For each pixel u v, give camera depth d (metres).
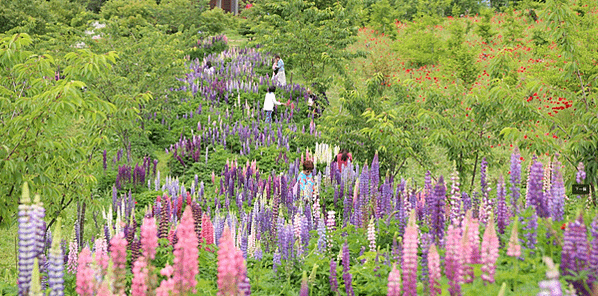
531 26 34.69
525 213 5.96
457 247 5.11
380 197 9.44
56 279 5.16
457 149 11.12
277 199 11.05
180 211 12.18
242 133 19.59
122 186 15.76
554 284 3.77
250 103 24.16
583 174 7.84
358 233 9.04
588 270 4.86
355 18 25.88
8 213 8.92
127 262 7.64
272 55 31.38
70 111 8.53
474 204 7.75
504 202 6.59
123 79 16.53
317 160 16.94
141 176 16.06
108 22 20.00
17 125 8.34
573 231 5.11
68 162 10.54
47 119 8.52
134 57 18.84
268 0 34.47
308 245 8.56
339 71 22.84
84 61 9.50
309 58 25.02
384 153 13.28
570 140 9.17
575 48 10.05
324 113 20.36
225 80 26.41
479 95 10.86
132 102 12.70
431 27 38.41
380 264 6.87
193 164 17.59
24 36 9.38
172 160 17.84
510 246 4.89
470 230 5.26
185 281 4.78
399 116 12.82
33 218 5.22
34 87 9.39
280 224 8.04
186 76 25.12
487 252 4.91
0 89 8.93
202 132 20.23
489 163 11.17
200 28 38.88
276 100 24.38
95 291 5.04
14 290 6.46
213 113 22.36
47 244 9.74
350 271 6.75
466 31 36.34
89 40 19.66
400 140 12.12
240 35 44.03
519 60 26.81
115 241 5.23
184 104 23.03
